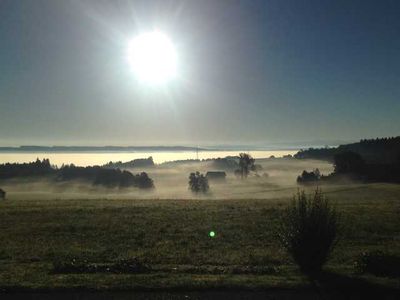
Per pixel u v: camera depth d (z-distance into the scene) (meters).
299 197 14.45
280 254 17.88
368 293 11.05
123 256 17.73
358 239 21.83
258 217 29.72
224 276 12.80
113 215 31.66
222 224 27.05
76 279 12.27
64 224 27.42
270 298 10.70
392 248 19.50
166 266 14.97
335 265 15.04
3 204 41.56
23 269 14.52
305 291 11.20
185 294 11.01
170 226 26.53
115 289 11.31
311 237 13.50
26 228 26.11
